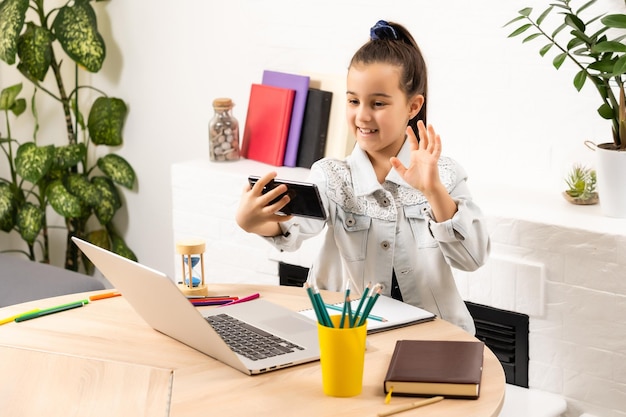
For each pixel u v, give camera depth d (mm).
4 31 3387
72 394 1164
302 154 3025
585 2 2518
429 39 2820
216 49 3336
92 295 1989
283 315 1816
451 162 2062
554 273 2395
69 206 3471
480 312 2559
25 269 2990
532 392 2494
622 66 2143
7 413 1170
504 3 2646
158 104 3566
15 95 3586
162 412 1104
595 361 2379
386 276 2035
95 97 3756
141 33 3547
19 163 3480
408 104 2006
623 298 2291
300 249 2887
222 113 3102
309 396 1476
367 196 2029
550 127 2643
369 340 1714
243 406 1440
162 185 3631
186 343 1695
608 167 2357
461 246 1876
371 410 1421
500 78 2705
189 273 1990
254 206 1824
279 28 3146
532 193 2650
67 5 3592
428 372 1489
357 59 1975
